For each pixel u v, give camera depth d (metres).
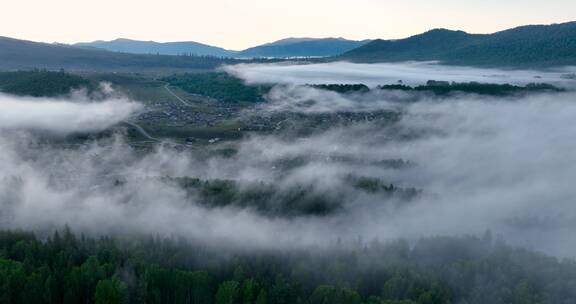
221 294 170.62
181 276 173.75
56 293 163.25
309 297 173.50
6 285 156.75
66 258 182.38
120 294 159.50
